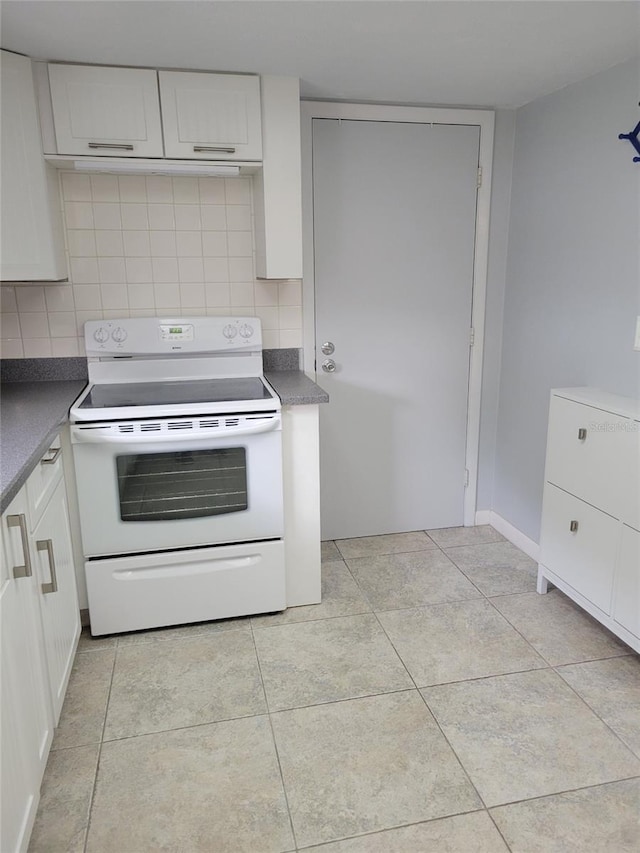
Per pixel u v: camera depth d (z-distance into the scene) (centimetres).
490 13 181
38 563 168
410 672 217
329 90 261
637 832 155
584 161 247
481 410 328
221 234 274
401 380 314
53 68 217
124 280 269
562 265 265
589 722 192
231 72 231
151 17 182
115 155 228
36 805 153
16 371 267
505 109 293
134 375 265
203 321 267
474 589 275
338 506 323
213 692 207
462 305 312
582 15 183
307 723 193
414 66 229
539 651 229
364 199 289
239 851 150
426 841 153
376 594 271
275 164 243
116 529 227
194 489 231
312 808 162
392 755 180
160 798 166
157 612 239
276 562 246
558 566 253
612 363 239
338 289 296
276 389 250
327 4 174
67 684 202
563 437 242
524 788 168
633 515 207
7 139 216
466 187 298
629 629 212
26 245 227
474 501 340
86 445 217
